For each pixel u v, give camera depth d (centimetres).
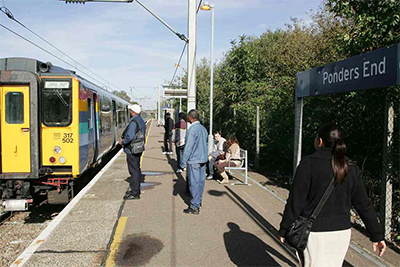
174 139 1061
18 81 680
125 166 1183
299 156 623
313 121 847
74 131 727
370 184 713
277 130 1066
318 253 263
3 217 738
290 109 988
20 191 701
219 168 872
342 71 484
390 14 580
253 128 1238
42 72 756
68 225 548
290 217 268
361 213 275
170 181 925
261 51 1755
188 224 559
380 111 648
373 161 729
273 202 695
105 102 1257
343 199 266
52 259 420
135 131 698
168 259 428
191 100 942
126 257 432
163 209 645
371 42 613
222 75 1719
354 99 716
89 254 436
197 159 609
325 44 951
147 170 1111
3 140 684
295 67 1030
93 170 1192
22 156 687
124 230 530
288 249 462
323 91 532
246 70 1556
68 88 727
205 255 441
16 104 689
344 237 265
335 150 268
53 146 721
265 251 455
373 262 417
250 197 734
